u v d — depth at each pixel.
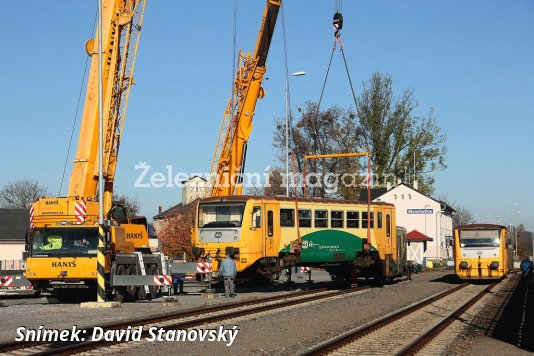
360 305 24.59
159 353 13.90
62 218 25.97
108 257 24.64
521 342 15.70
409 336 16.53
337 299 27.23
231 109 33.75
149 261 27.58
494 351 14.38
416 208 85.44
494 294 31.67
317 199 31.70
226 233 28.70
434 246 85.44
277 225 29.62
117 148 28.64
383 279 37.28
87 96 27.83
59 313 21.36
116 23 28.39
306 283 39.75
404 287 35.44
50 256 24.09
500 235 39.91
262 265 29.42
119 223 28.05
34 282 24.66
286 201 30.19
